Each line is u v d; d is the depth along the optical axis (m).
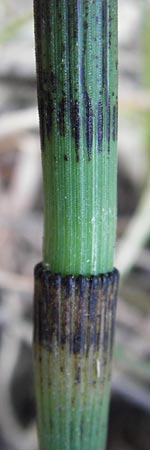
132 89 0.12
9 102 0.13
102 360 0.05
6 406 0.10
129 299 0.10
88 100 0.05
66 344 0.05
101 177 0.05
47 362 0.05
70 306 0.05
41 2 0.05
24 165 0.12
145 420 0.11
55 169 0.05
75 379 0.05
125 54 0.13
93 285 0.05
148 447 0.10
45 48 0.05
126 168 0.13
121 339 0.11
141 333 0.11
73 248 0.05
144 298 0.10
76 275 0.05
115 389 0.10
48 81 0.05
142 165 0.12
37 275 0.05
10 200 0.12
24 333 0.10
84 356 0.05
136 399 0.10
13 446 0.10
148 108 0.11
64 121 0.05
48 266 0.05
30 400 0.11
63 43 0.05
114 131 0.05
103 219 0.05
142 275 0.11
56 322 0.05
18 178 0.12
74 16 0.05
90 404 0.05
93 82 0.05
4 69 0.12
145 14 0.12
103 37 0.05
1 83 0.13
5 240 0.12
